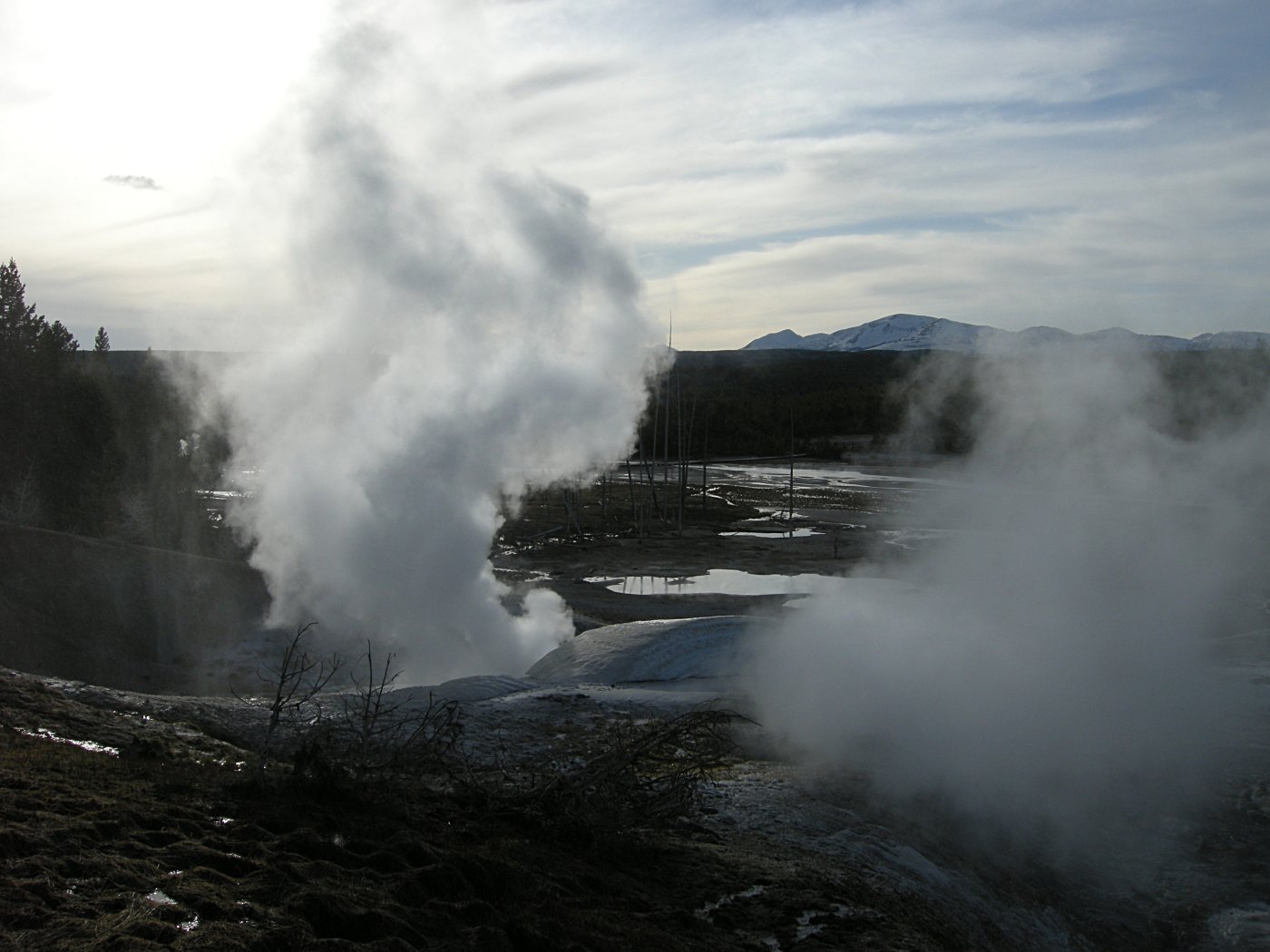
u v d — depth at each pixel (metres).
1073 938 11.38
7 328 47.72
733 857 10.31
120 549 26.06
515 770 12.55
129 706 12.72
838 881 10.13
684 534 56.16
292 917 5.95
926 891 10.82
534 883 7.93
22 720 10.43
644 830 10.64
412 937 6.28
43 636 22.66
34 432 41.31
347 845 7.59
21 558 24.45
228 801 8.02
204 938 5.37
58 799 7.14
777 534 56.09
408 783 10.16
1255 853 13.28
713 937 8.05
